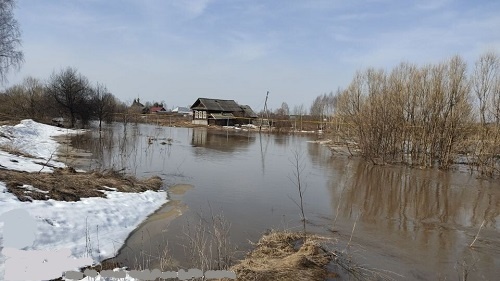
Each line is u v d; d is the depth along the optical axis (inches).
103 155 803.4
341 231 374.6
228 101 2610.7
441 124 816.3
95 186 418.6
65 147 908.6
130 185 470.0
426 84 847.7
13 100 1761.8
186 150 1024.9
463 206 498.9
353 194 551.5
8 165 426.9
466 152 816.9
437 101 820.0
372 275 273.4
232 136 1665.8
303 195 527.5
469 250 335.9
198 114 2477.9
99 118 1754.4
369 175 722.2
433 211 470.3
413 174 745.0
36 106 1761.8
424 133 829.2
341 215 434.9
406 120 874.8
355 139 1017.5
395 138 877.2
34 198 315.0
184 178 608.4
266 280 247.1
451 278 276.7
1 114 1523.1
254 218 403.2
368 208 472.4
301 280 251.3
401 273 280.8
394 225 405.1
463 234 382.3
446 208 485.7
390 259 307.1
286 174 698.2
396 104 880.3
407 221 422.6
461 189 608.4
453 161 840.9
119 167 650.2
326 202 494.3
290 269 263.9
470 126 806.5
